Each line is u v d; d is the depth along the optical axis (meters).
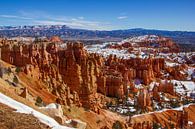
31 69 140.38
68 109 111.88
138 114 172.62
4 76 99.31
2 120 34.22
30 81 129.88
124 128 130.12
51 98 123.31
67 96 131.62
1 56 150.88
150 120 171.00
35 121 36.84
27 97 72.75
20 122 35.09
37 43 193.88
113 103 185.88
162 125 166.75
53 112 46.09
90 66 167.38
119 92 199.25
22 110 41.56
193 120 196.75
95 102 151.50
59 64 166.38
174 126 170.12
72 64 163.00
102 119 133.12
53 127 38.06
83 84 156.25
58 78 155.50
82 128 45.22
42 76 144.12
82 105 145.75
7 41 174.25
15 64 152.88
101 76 196.12
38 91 124.19
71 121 45.47
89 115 127.25
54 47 183.50
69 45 175.88
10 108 40.78
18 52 154.25
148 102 191.88
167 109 195.00
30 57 154.38
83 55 172.75
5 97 45.75
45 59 163.75
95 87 166.88
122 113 168.62
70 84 158.12
